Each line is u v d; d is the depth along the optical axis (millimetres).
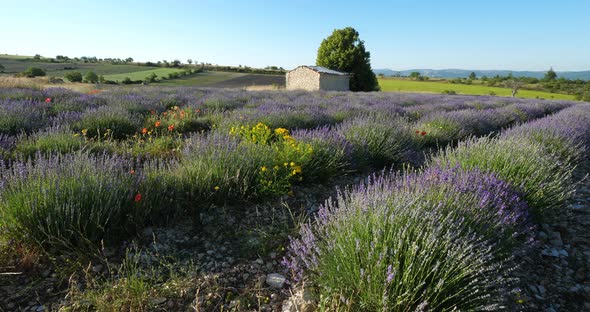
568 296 2525
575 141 6949
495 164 4289
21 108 7207
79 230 2766
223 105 11625
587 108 16766
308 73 41188
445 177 3477
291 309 2244
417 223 2434
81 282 2455
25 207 2740
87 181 3119
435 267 2020
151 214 3291
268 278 2643
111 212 2930
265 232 3266
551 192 3775
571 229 3615
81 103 9922
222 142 4480
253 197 3971
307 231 2639
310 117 8453
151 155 5453
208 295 2412
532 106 17219
